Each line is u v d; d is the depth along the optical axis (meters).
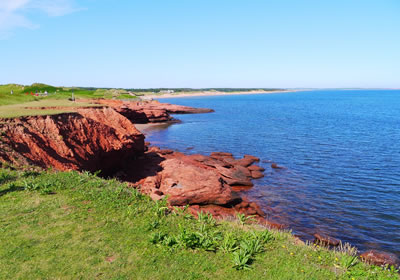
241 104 185.38
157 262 8.58
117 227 10.66
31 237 9.36
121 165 30.53
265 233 11.30
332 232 18.28
